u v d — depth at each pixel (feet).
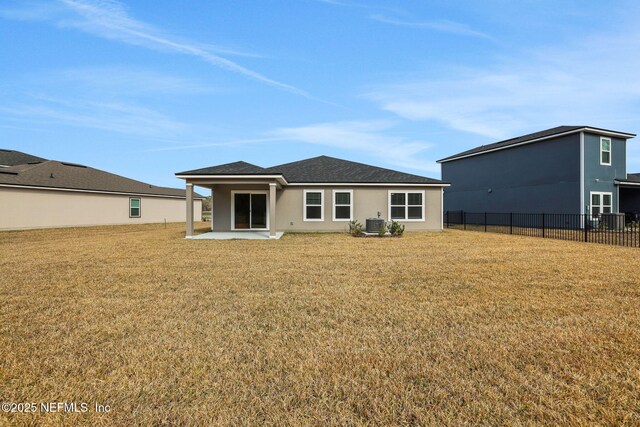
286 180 53.67
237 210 57.62
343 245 38.63
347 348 11.24
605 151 60.59
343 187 57.16
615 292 18.06
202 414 7.79
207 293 18.04
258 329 12.96
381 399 8.38
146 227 74.43
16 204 60.59
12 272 23.47
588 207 58.49
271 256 30.45
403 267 25.07
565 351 10.93
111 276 22.15
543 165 64.39
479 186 79.25
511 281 20.56
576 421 7.48
